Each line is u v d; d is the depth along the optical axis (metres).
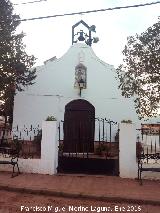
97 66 17.78
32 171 11.94
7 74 15.45
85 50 17.92
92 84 17.62
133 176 11.33
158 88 11.42
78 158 12.41
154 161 12.15
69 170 12.27
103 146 15.90
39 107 17.36
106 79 17.67
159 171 10.56
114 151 16.20
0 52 14.80
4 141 16.98
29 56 15.90
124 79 12.15
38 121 17.22
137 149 12.71
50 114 17.28
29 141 16.03
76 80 17.61
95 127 17.17
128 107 17.34
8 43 15.05
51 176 11.40
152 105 11.70
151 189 9.67
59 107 17.34
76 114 17.34
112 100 17.45
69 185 9.96
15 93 17.03
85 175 11.65
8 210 7.44
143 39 11.34
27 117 17.25
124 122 12.25
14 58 15.20
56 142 12.10
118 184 10.28
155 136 17.91
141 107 11.90
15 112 17.30
